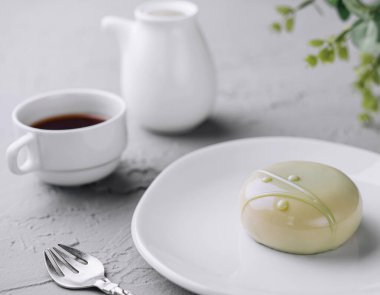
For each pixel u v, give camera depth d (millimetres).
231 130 803
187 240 633
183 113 771
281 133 796
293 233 613
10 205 694
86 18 1089
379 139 784
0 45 1001
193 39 765
